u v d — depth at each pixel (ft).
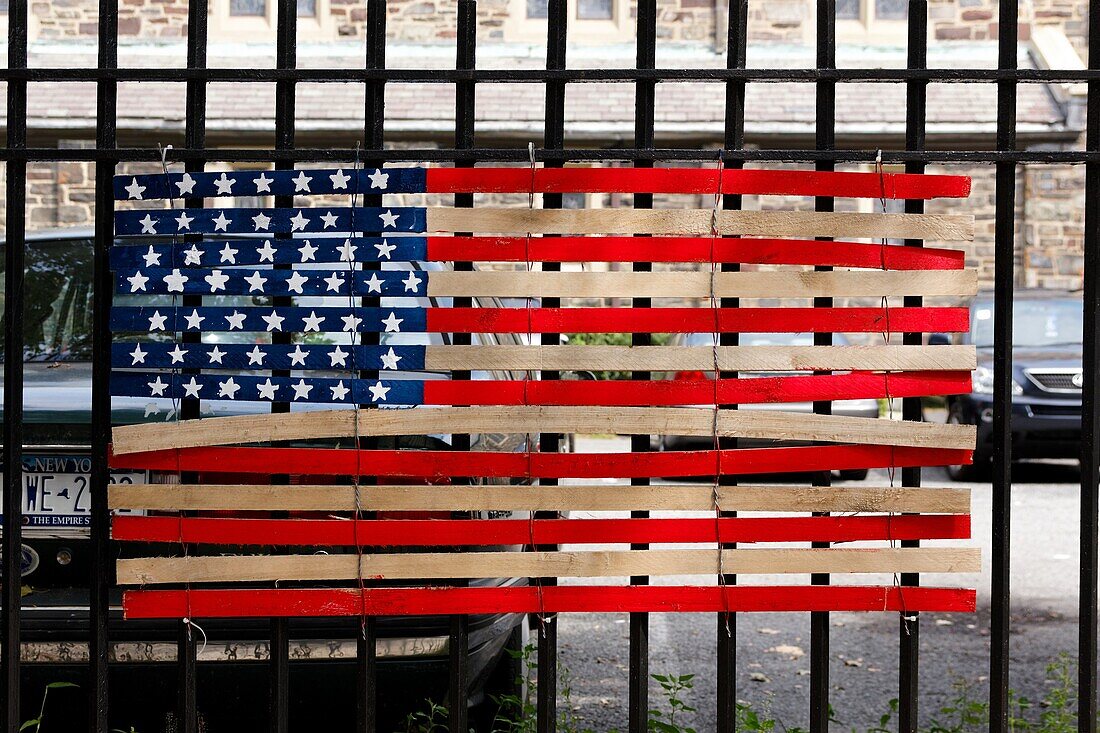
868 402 29.99
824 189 8.63
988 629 17.40
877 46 51.75
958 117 49.19
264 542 8.68
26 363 11.68
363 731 8.77
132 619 9.62
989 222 49.44
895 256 8.70
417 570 8.73
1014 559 22.40
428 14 51.16
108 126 8.54
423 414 8.62
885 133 49.34
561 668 15.15
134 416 9.99
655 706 13.62
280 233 8.59
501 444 10.58
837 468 8.74
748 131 49.11
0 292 12.46
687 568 8.75
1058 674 14.79
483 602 8.71
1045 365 31.65
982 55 51.39
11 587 8.52
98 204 8.55
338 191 8.54
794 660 15.72
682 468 8.73
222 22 50.47
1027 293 36.24
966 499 8.71
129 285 8.56
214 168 49.67
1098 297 8.61
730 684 8.84
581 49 50.88
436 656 9.71
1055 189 50.93
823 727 8.82
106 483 8.64
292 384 8.60
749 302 21.35
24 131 8.49
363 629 8.71
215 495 8.67
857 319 8.65
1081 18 51.90
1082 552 8.74
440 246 8.62
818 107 8.61
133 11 50.24
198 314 8.59
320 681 9.87
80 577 9.96
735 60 8.50
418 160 8.46
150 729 10.68
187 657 8.70
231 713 10.03
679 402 8.66
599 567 8.73
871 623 17.93
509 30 51.42
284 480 9.02
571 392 8.64
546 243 8.63
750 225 8.63
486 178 8.55
